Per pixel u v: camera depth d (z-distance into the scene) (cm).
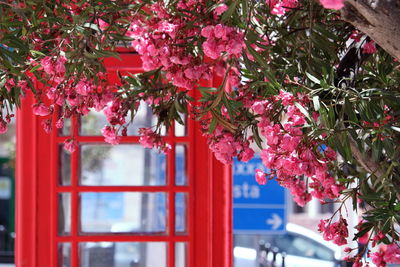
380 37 331
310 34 419
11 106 424
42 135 591
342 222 414
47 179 594
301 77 430
